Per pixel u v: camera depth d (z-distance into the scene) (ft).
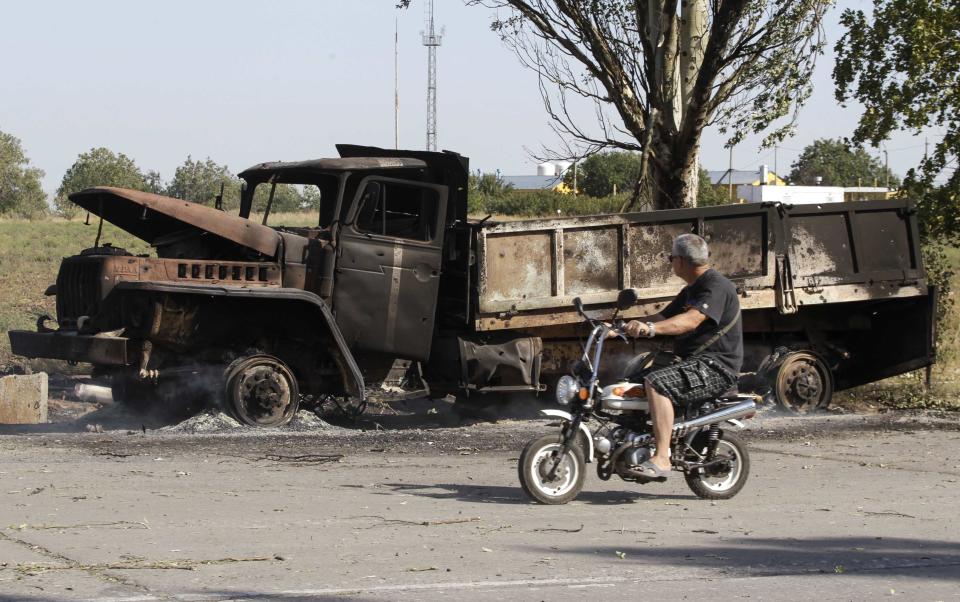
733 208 43.50
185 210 37.52
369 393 40.19
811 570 18.22
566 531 21.33
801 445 35.06
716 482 25.35
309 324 38.88
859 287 45.62
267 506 23.52
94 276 36.94
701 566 18.43
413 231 40.75
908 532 21.54
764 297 44.14
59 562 18.02
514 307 40.52
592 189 181.16
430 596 16.26
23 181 279.28
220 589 16.46
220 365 38.17
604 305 41.96
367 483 26.99
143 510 22.76
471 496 25.36
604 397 24.08
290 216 42.39
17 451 31.53
